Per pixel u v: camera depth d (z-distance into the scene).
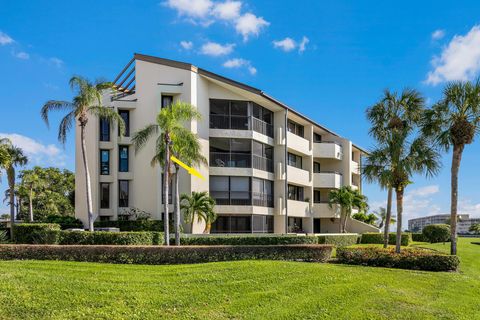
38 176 53.00
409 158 21.55
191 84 30.94
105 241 22.88
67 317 10.84
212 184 32.06
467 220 88.69
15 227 25.00
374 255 19.95
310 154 41.44
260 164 34.06
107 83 26.98
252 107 33.47
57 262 16.58
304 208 39.91
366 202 47.03
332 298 13.32
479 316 13.10
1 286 12.27
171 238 25.69
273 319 11.51
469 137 21.48
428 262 19.39
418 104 24.28
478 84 21.08
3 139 33.38
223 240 26.52
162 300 12.30
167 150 23.97
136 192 32.66
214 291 13.30
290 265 16.86
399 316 12.45
